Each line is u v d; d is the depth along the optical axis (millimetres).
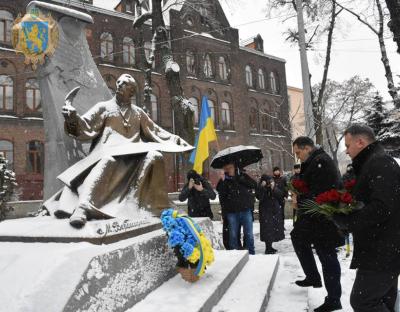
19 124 24984
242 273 4875
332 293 3865
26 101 25406
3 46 24797
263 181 8117
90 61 6016
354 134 2986
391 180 2637
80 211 3711
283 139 40406
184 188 7164
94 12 28578
